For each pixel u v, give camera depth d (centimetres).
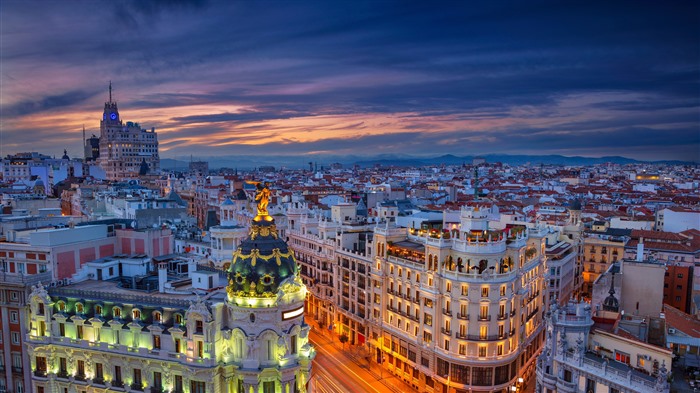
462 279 10825
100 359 8562
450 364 11025
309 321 16375
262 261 8162
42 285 9344
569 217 18738
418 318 11888
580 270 17112
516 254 11331
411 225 14988
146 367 8306
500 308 10906
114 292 9162
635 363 7106
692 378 6856
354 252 14375
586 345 7631
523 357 11862
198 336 7969
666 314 8556
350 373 12669
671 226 19488
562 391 7431
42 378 8838
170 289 9188
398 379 12456
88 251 11562
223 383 8094
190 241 15688
